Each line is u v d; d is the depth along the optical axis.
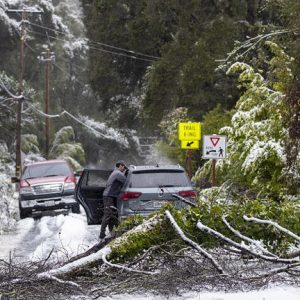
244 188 21.03
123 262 11.41
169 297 10.27
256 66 25.45
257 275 10.99
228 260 11.73
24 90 58.22
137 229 11.64
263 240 12.30
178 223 11.84
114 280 10.92
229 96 39.81
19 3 62.69
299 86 18.16
